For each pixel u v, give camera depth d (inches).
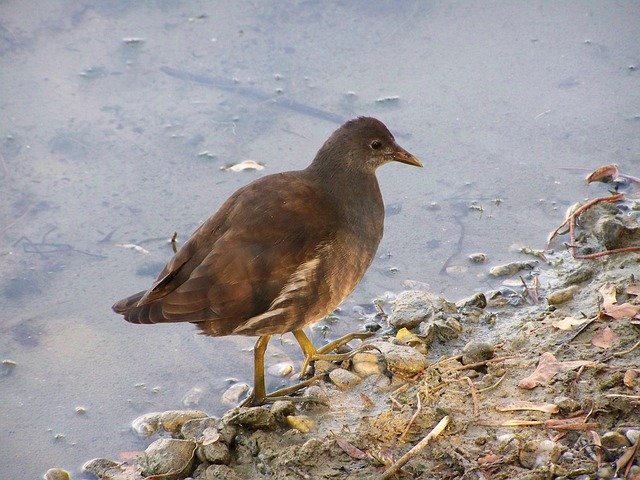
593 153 505.7
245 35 600.1
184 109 550.6
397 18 607.8
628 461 315.9
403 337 406.6
